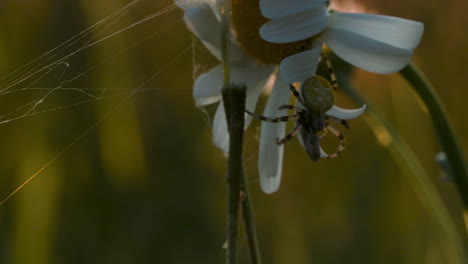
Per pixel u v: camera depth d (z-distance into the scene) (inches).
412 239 16.1
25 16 16.5
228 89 11.0
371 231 16.6
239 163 11.0
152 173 18.8
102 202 17.4
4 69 16.3
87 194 17.3
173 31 18.5
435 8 18.4
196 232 18.2
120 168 17.7
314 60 11.6
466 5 18.2
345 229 16.9
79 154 17.3
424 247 15.8
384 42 11.6
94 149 17.4
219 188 19.1
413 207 16.2
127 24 17.0
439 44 18.5
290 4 11.5
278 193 17.5
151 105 19.5
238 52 12.2
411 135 16.8
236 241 11.0
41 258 15.1
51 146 16.3
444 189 17.3
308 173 17.7
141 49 18.3
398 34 11.5
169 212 18.2
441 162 13.3
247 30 12.1
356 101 13.6
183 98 19.9
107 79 17.1
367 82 16.8
